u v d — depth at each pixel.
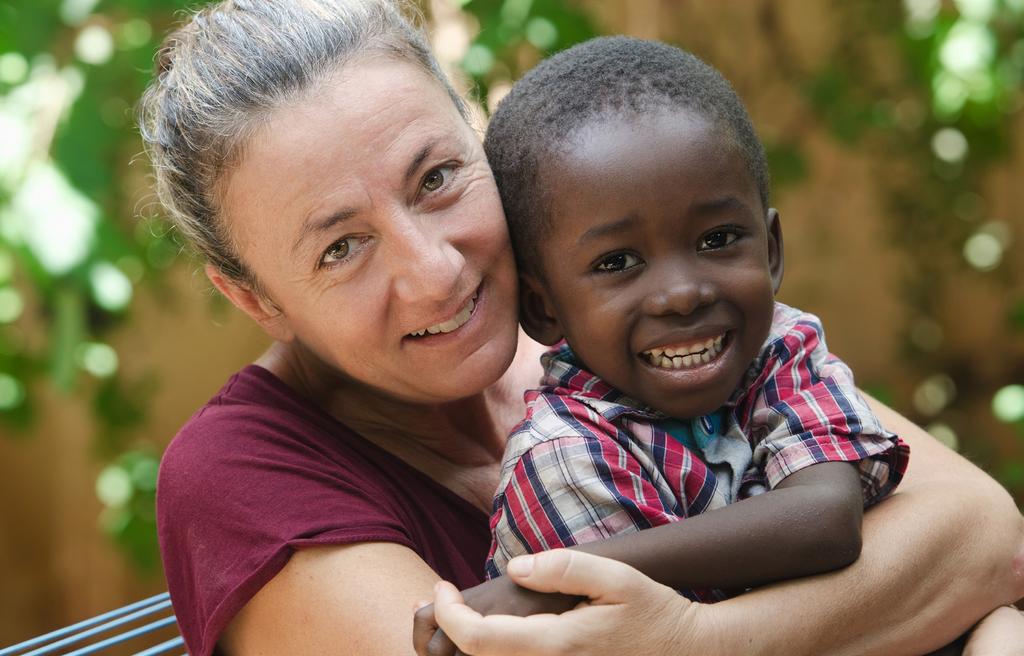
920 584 1.60
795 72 4.91
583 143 1.58
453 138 1.63
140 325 4.61
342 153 1.55
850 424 1.59
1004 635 1.62
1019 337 5.33
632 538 1.44
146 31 3.42
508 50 3.53
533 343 2.15
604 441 1.57
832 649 1.52
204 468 1.63
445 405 1.89
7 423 4.05
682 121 1.56
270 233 1.60
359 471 1.71
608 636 1.37
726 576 1.46
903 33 4.68
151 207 2.40
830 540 1.49
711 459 1.64
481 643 1.35
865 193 5.24
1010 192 5.26
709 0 4.80
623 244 1.56
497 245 1.65
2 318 3.97
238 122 1.57
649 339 1.57
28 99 3.25
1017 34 4.64
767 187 1.69
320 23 1.59
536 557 1.38
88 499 4.86
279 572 1.54
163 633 4.58
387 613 1.48
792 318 1.79
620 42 1.69
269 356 1.89
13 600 4.87
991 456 5.31
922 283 5.34
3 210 3.12
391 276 1.59
